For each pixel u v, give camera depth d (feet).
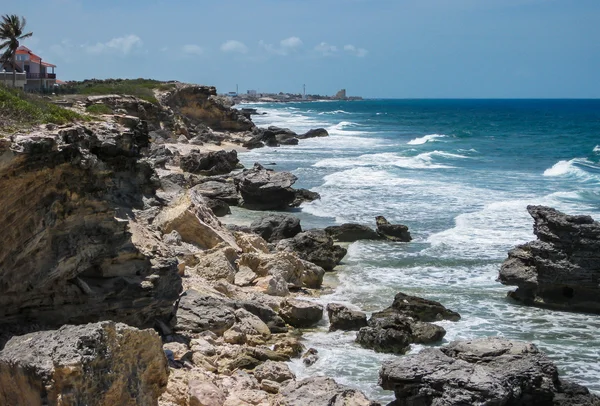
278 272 90.63
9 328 55.88
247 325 72.64
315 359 68.23
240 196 154.81
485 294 92.73
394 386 54.08
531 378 55.01
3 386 40.63
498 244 118.11
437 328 75.51
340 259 108.47
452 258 110.01
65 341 39.63
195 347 64.75
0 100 60.18
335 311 78.54
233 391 56.24
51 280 57.52
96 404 39.37
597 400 55.98
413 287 95.30
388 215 143.64
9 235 53.88
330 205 154.40
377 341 71.46
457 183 183.73
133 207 76.28
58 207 56.65
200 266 87.61
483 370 54.08
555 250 86.84
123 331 42.16
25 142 51.44
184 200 99.45
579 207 148.36
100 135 68.85
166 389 52.75
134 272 64.13
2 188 51.52
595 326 81.00
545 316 84.38
